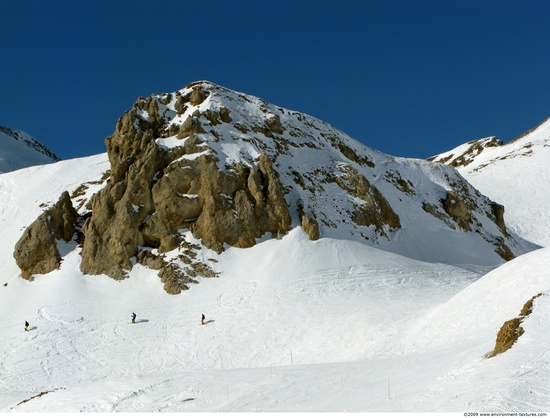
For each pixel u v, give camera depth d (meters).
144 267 55.78
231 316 47.62
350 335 40.69
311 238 58.00
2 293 54.38
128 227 56.91
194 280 53.69
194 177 59.44
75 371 40.25
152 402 27.55
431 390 21.31
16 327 47.75
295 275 53.53
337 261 55.78
